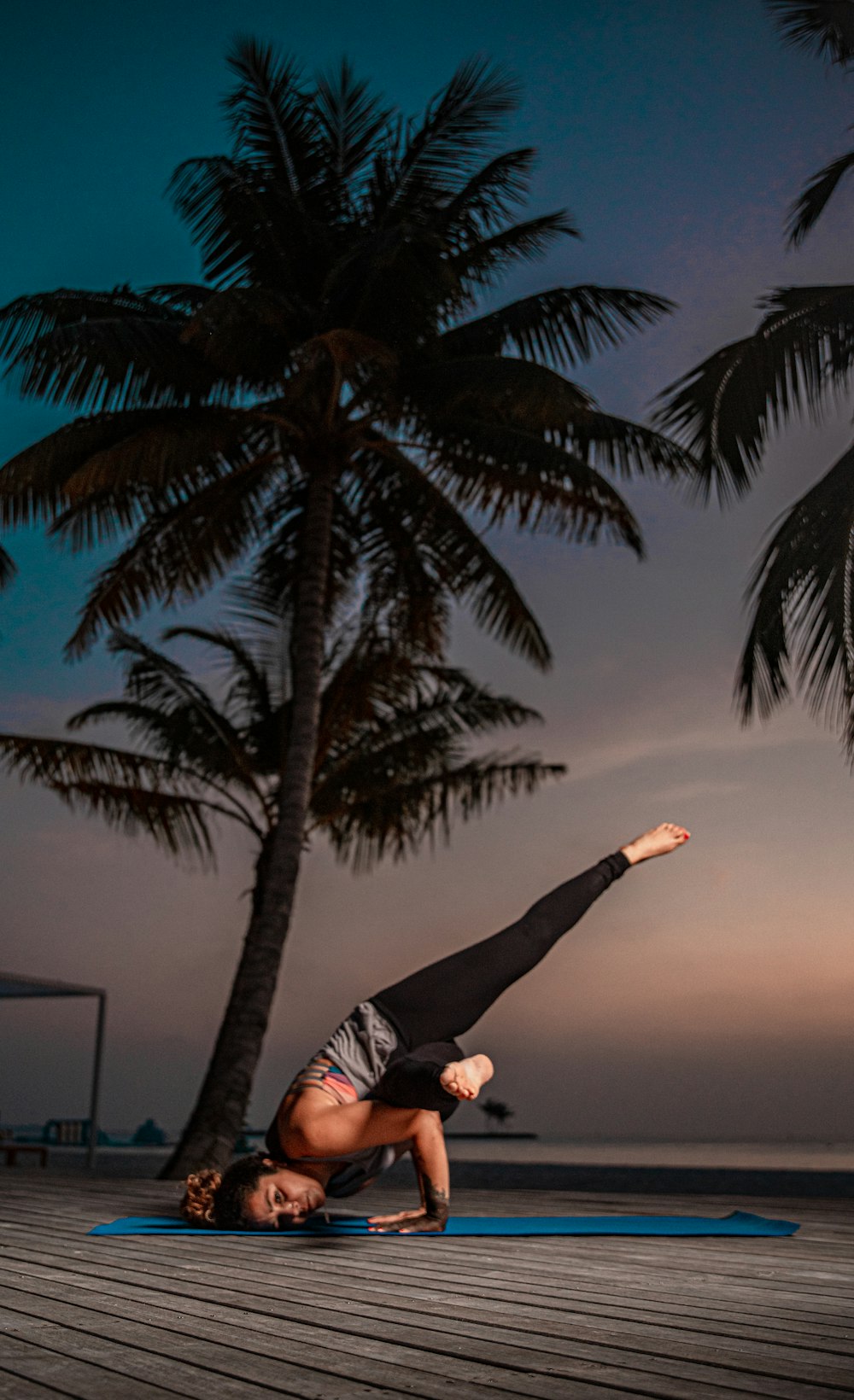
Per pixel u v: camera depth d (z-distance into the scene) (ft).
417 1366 7.64
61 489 39.63
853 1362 7.70
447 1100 14.11
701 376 36.45
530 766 46.01
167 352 39.14
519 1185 34.55
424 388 39.78
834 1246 14.21
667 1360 7.80
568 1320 9.25
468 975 14.79
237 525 43.91
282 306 37.40
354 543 46.03
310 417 42.39
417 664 45.68
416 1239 14.96
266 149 43.39
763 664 34.32
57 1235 15.78
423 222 42.34
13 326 39.52
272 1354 8.02
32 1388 7.04
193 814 43.39
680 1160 108.88
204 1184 16.38
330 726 45.01
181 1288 10.92
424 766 45.34
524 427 41.11
